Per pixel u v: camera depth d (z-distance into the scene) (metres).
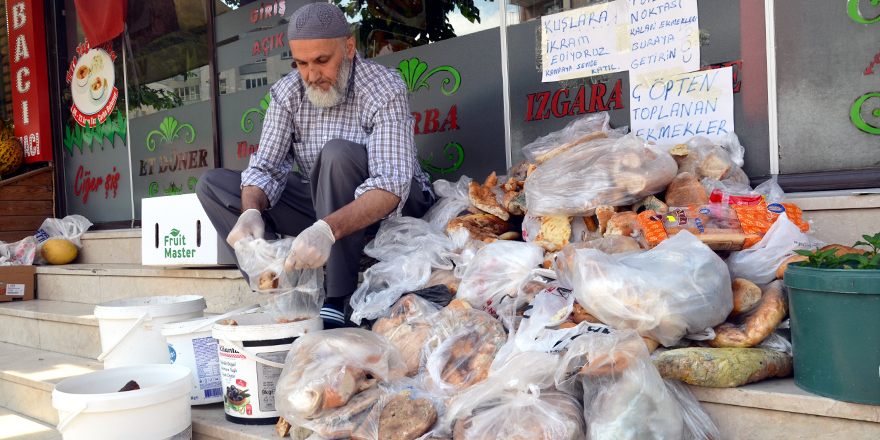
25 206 4.90
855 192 1.93
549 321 1.64
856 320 1.24
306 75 2.23
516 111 2.86
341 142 2.20
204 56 4.10
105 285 3.57
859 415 1.24
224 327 1.81
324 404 1.52
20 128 5.16
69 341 3.20
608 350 1.34
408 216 2.50
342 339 1.63
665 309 1.45
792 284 1.36
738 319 1.58
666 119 2.46
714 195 1.91
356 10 3.38
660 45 2.46
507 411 1.38
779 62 2.22
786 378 1.50
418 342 1.77
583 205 2.00
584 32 2.64
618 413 1.30
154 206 3.05
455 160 3.07
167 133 4.37
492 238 2.24
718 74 2.34
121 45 4.58
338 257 2.15
